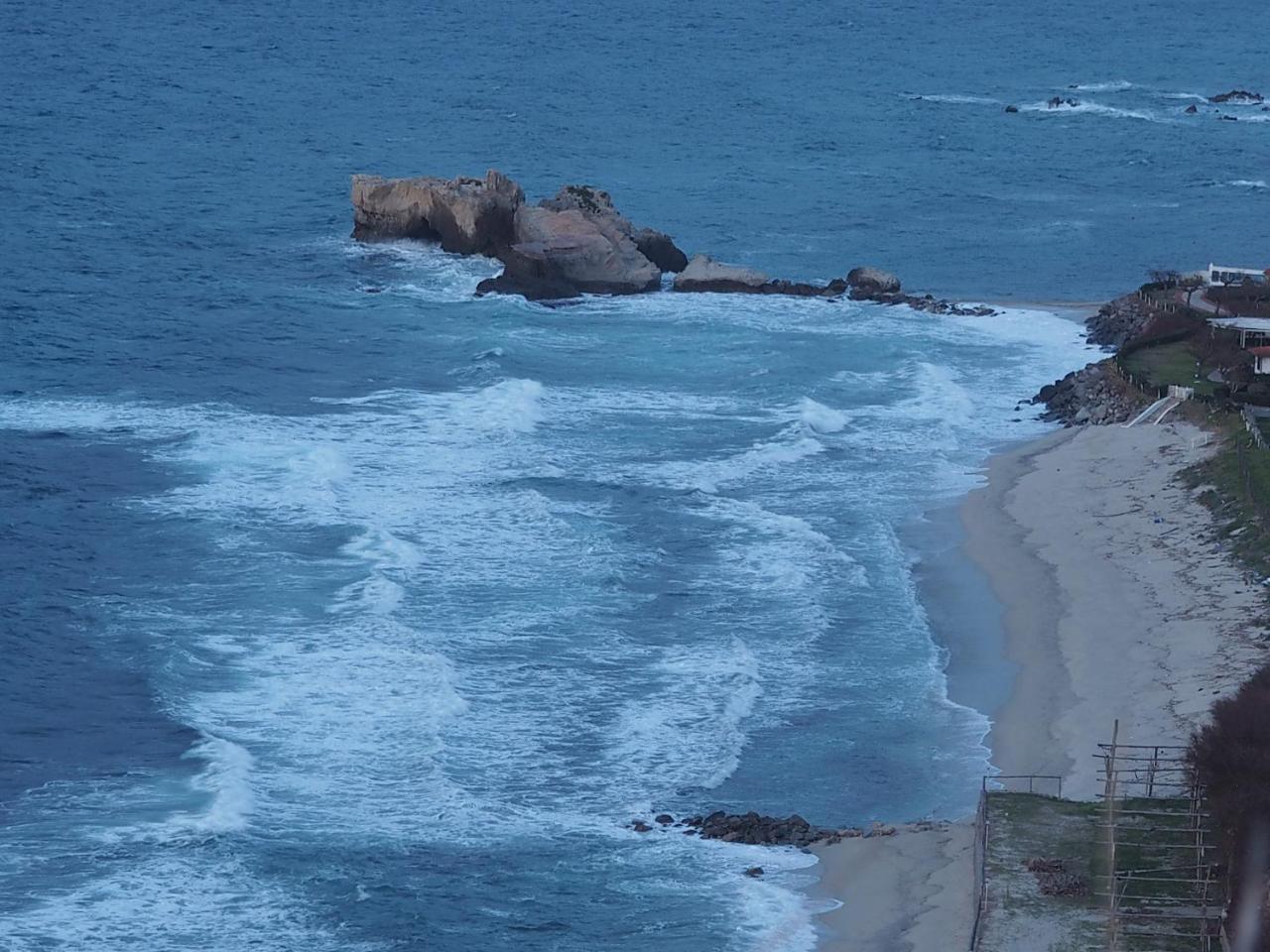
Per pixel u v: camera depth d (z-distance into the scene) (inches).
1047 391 4542.3
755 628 3129.9
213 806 2487.7
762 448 4087.1
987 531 3612.2
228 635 3026.6
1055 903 2187.5
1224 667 2869.1
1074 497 3772.1
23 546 3366.1
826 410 4323.3
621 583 3277.6
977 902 2169.0
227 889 2299.5
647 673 2940.5
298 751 2659.9
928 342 5054.1
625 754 2696.9
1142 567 3356.3
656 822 2512.3
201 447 3934.5
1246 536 3393.2
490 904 2288.4
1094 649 3029.0
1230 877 2191.2
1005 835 2359.7
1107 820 2381.9
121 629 3041.3
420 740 2694.4
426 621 3093.0
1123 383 4436.5
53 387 4357.8
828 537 3563.0
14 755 2632.9
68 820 2455.7
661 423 4247.0
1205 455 3880.4
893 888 2293.3
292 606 3132.4
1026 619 3181.6
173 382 4443.9
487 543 3444.9
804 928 2228.1
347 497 3671.3
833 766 2679.6
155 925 2209.6
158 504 3592.5
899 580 3356.3
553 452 4001.0
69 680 2866.6
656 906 2284.7
